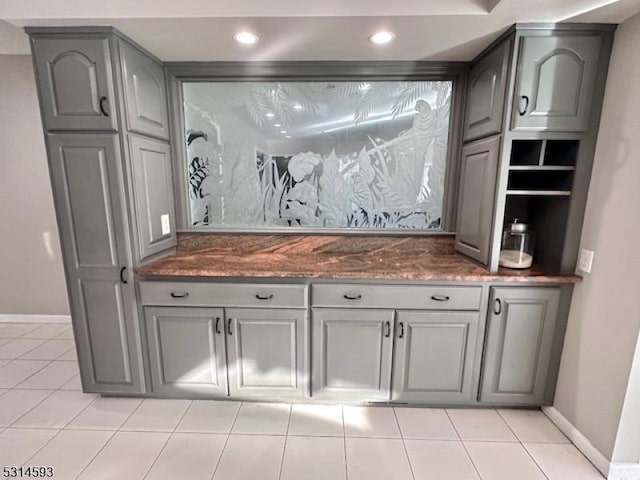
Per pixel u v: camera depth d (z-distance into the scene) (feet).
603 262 5.43
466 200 7.02
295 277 6.24
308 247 7.78
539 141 6.18
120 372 6.72
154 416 6.51
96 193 5.99
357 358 6.52
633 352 4.93
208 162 7.70
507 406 6.73
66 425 6.25
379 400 6.67
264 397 6.81
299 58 6.78
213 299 6.40
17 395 7.11
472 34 5.67
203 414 6.57
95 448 5.74
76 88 5.64
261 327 6.48
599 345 5.46
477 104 6.59
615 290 5.20
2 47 6.73
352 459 5.55
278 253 7.70
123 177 5.95
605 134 5.47
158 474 5.25
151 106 6.60
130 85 5.92
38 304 10.36
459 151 7.28
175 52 6.48
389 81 7.25
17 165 9.46
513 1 4.70
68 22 5.31
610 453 5.24
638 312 4.86
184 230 7.75
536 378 6.40
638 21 4.92
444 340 6.37
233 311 6.43
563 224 6.09
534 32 5.39
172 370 6.73
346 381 6.62
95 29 5.45
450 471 5.35
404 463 5.48
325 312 6.36
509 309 6.16
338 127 7.51
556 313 6.15
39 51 5.55
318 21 5.20
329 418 6.49
